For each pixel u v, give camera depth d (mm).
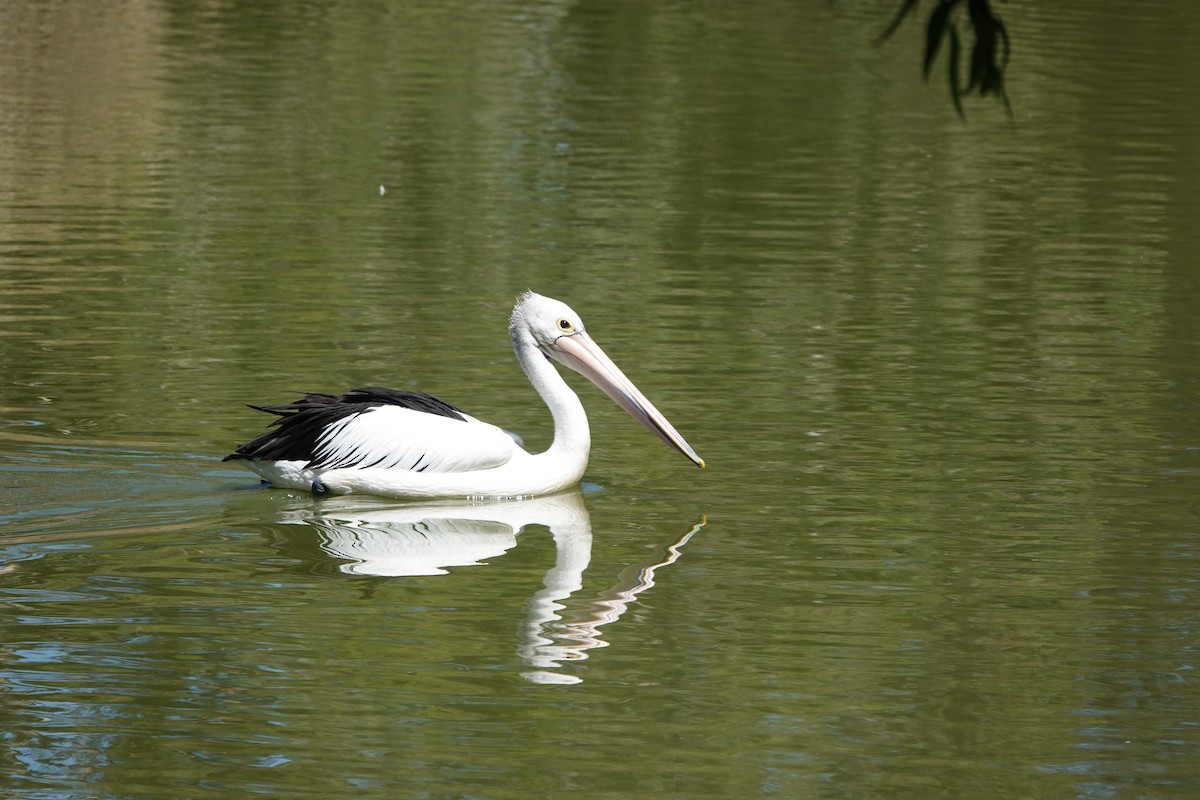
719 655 9508
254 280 18828
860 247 21125
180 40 35094
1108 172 25797
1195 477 12836
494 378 15453
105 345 16156
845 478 12859
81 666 9203
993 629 9914
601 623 9977
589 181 24531
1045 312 18109
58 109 28172
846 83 32625
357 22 37906
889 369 15930
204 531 11547
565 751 8250
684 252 20625
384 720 8586
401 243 20688
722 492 12594
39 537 11242
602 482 13000
